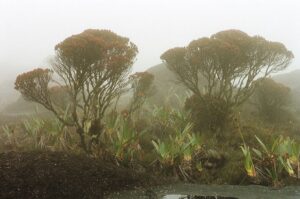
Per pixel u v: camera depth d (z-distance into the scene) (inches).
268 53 463.8
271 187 337.4
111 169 328.2
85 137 398.0
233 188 332.2
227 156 391.9
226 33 467.5
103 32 392.8
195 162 380.8
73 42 343.9
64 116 427.2
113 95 390.6
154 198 293.0
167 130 470.0
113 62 354.6
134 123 456.8
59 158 320.8
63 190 281.1
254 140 439.8
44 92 375.9
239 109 575.2
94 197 287.9
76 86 366.3
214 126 460.8
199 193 311.4
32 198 266.7
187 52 461.1
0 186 269.4
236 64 449.7
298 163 365.1
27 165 299.0
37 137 472.4
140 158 389.1
